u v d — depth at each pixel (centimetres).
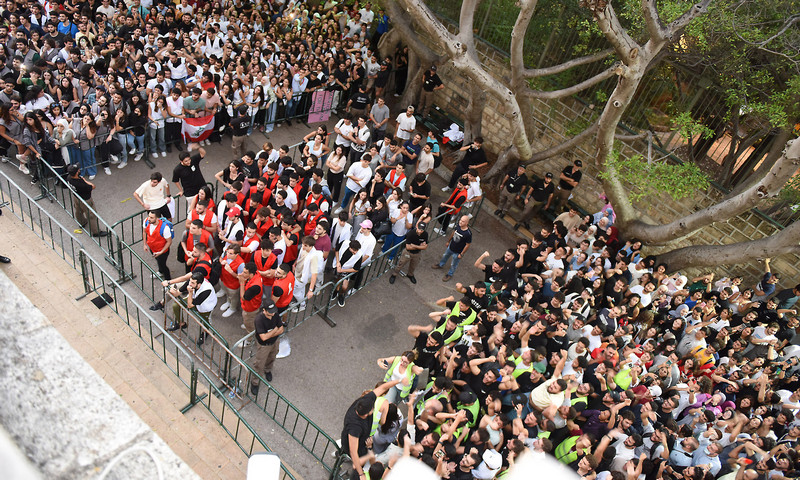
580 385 853
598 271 1150
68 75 1255
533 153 1666
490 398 807
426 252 1360
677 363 1102
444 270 1329
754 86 1284
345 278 1088
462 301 967
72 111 1223
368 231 1069
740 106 1285
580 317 1043
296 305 1087
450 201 1334
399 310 1196
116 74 1337
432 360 934
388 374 899
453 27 1747
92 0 1689
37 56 1371
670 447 850
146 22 1593
